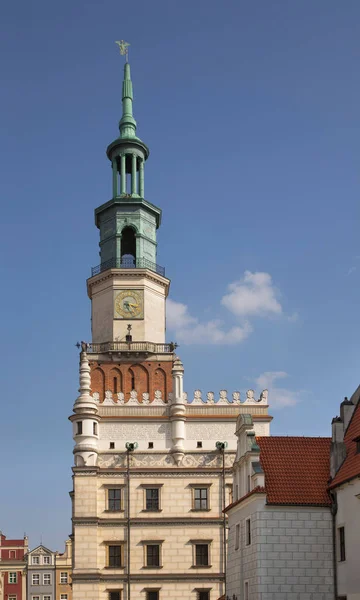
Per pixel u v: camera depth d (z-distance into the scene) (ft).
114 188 329.52
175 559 275.59
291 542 172.35
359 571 159.02
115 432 288.51
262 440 189.06
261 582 169.99
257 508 173.88
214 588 273.33
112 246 320.50
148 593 272.51
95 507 277.23
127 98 344.69
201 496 283.18
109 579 272.31
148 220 327.67
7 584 500.74
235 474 204.44
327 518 174.09
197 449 287.89
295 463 183.11
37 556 500.33
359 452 172.14
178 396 291.58
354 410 184.55
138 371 301.63
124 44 354.33
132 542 276.62
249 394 296.10
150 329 310.24
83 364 293.64
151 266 320.91
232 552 198.70
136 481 282.56
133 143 332.19
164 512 280.10
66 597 495.00
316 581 170.60
